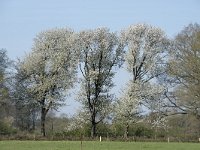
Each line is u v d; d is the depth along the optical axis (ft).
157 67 261.24
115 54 272.51
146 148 185.78
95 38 267.39
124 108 261.44
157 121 259.80
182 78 257.34
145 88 259.80
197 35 256.11
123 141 237.86
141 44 261.85
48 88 273.54
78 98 267.18
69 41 271.28
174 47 260.83
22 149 165.58
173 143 225.56
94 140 242.78
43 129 272.72
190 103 254.47
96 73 261.85
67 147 179.73
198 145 209.36
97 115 272.10
